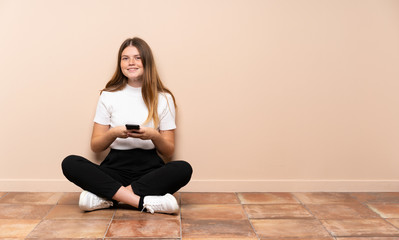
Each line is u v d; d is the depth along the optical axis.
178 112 2.20
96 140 1.97
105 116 2.04
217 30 2.18
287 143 2.25
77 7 2.13
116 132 1.85
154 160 2.00
